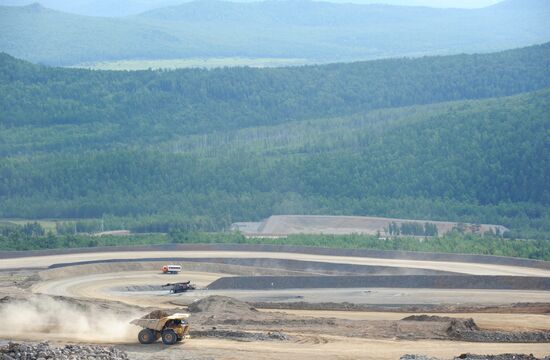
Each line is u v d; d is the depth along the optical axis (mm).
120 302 149500
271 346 107250
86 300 141875
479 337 112812
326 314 140750
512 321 128750
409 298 158375
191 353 103688
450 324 118375
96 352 95875
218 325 123375
